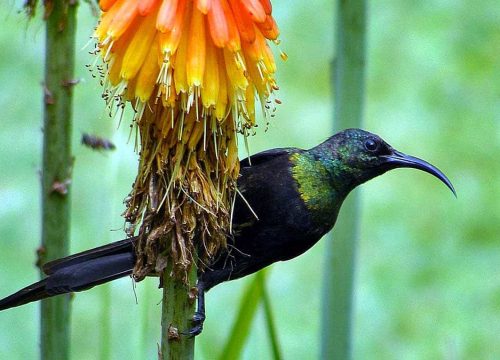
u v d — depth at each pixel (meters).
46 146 8.17
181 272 6.69
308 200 9.00
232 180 6.82
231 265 8.35
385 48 21.11
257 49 6.54
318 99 19.31
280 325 15.28
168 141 6.63
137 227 6.89
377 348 15.26
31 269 15.75
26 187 16.91
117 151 8.76
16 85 18.48
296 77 19.98
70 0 8.00
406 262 16.84
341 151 9.34
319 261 16.39
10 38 18.86
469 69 20.61
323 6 21.34
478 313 15.77
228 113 6.59
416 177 18.61
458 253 17.00
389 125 19.45
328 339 9.53
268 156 9.16
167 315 6.76
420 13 21.89
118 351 13.80
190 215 6.67
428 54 20.92
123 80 6.44
